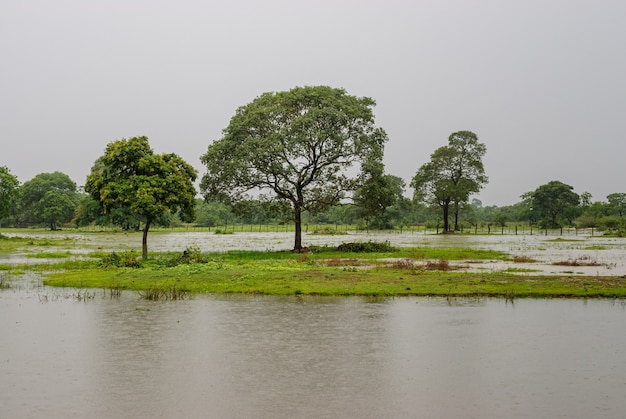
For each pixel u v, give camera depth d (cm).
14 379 1059
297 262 3203
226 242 6519
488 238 7625
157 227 12925
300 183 4297
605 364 1148
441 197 9225
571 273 2730
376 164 4194
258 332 1452
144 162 3416
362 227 12294
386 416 869
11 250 4809
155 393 977
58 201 12038
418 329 1481
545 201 12288
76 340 1366
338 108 4181
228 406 913
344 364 1152
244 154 4019
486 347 1288
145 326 1531
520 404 921
